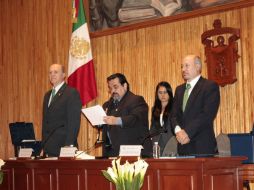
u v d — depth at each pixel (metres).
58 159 4.20
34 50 7.69
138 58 6.42
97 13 6.89
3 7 8.12
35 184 4.38
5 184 4.65
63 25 7.36
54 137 4.84
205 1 5.77
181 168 3.40
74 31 6.78
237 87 5.46
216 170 3.47
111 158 4.00
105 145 4.59
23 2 7.88
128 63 6.52
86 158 4.16
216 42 5.67
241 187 3.69
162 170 3.49
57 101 4.96
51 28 7.50
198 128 3.87
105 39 6.79
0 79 8.05
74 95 4.94
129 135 4.52
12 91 7.91
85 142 6.89
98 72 6.84
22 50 7.84
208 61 5.64
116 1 6.66
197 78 4.20
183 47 5.98
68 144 4.74
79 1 6.80
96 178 3.91
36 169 4.38
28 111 7.70
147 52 6.33
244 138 4.20
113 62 6.69
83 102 6.59
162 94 5.05
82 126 6.93
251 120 5.34
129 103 4.55
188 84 4.22
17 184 4.55
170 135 4.85
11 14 8.02
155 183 3.52
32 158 4.62
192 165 3.35
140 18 6.40
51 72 5.09
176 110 4.21
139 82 6.39
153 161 3.51
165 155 4.42
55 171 4.21
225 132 5.52
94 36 6.89
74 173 4.06
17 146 6.05
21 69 7.84
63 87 5.05
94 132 6.81
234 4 5.50
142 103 4.57
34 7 7.74
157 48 6.23
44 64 7.56
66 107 4.92
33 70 7.69
